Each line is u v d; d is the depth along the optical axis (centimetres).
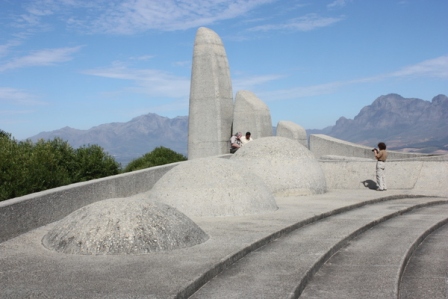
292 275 581
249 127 2200
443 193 1416
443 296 587
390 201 1271
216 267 581
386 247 775
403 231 905
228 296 507
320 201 1168
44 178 1179
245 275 582
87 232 654
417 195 1378
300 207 1063
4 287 491
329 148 2500
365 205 1180
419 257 768
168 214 709
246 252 677
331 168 1630
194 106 2173
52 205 880
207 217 925
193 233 707
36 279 519
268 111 2269
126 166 2039
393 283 591
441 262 736
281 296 507
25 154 1243
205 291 522
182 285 498
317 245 738
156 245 650
